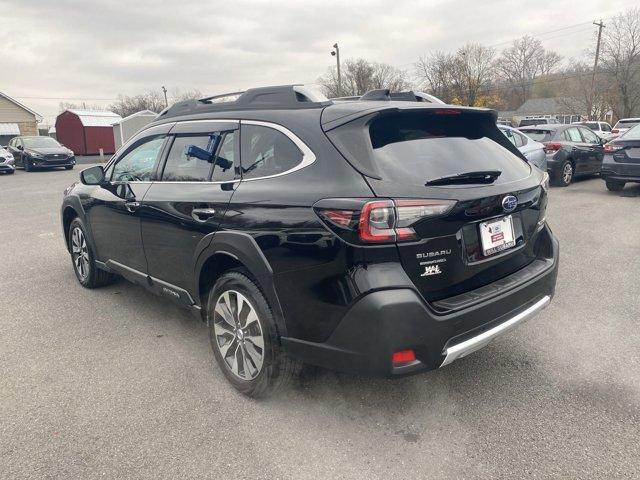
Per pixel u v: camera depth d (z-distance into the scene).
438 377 3.21
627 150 9.82
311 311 2.53
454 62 57.44
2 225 8.85
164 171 3.61
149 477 2.36
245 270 2.90
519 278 2.85
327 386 3.12
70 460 2.48
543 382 3.13
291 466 2.42
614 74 45.06
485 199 2.57
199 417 2.82
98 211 4.34
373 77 65.56
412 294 2.32
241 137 3.06
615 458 2.43
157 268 3.68
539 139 11.80
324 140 2.61
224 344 3.13
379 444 2.57
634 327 3.90
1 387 3.16
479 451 2.50
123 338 3.88
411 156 2.56
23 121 39.28
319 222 2.44
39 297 4.84
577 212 8.48
